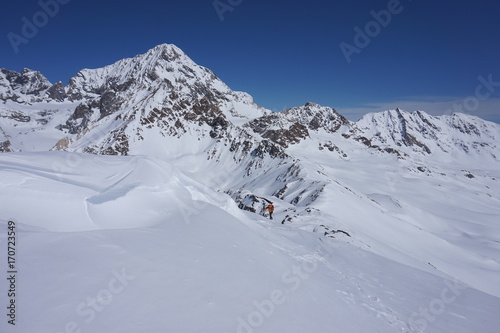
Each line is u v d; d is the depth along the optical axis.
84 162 15.26
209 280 7.85
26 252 6.71
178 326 5.74
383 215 70.50
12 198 9.04
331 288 11.50
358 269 16.31
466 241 86.50
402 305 11.98
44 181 10.48
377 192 167.75
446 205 163.00
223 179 158.38
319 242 20.30
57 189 10.38
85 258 7.07
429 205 158.12
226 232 12.38
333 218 43.81
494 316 12.12
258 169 154.25
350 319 9.15
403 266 17.86
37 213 9.04
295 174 115.81
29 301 5.29
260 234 16.91
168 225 11.42
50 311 5.18
